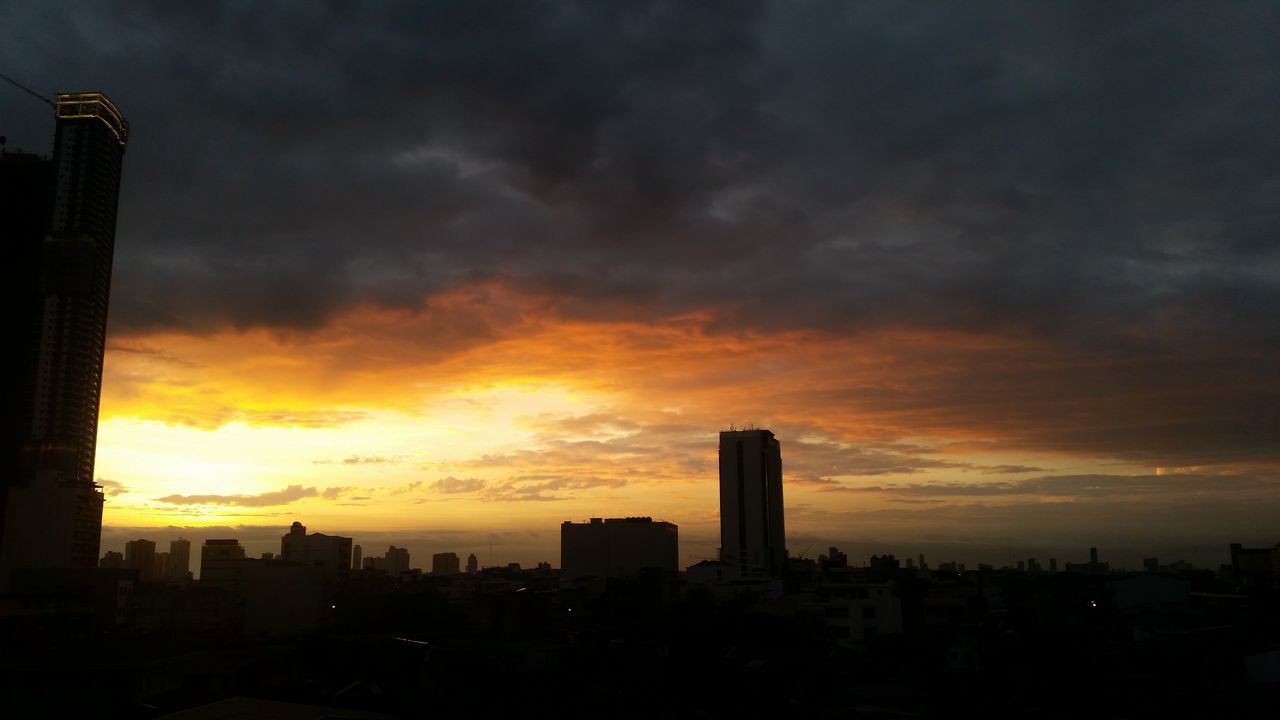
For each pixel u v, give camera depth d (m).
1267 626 76.06
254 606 129.38
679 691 72.00
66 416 188.50
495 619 118.56
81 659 81.56
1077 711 58.84
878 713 62.78
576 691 70.94
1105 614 93.12
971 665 77.31
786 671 70.75
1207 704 56.59
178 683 78.19
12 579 119.62
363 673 75.56
